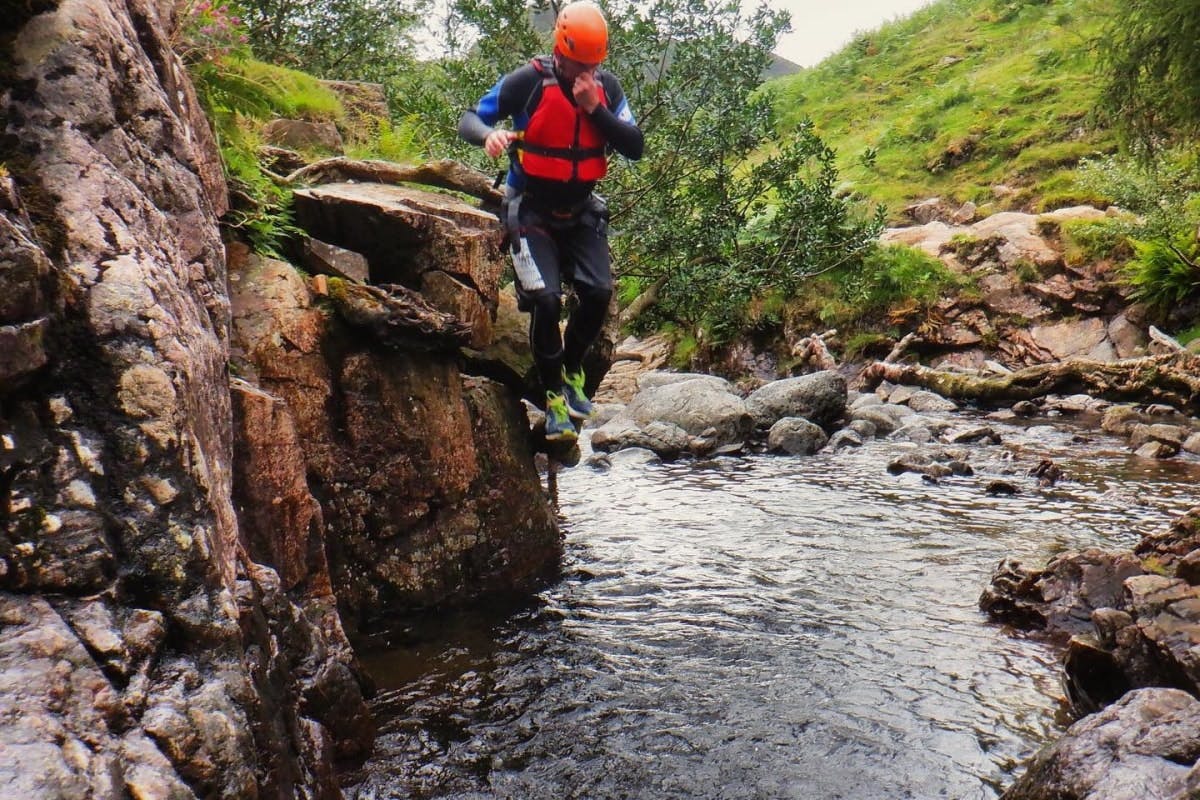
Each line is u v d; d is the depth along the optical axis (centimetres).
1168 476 860
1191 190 1491
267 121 616
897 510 750
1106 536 661
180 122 309
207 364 258
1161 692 302
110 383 210
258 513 370
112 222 233
